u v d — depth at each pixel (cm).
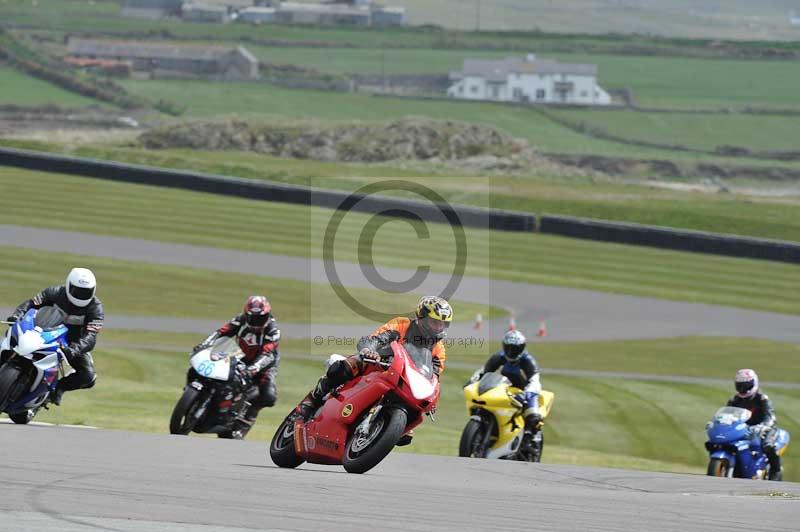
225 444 3897
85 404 6394
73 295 4184
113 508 2111
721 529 2297
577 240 18212
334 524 2075
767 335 12331
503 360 5253
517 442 5144
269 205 19138
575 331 11981
